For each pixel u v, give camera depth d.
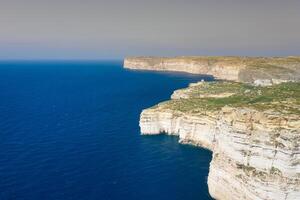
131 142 111.12
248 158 61.09
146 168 88.00
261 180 57.16
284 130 56.34
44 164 90.69
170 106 121.69
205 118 103.62
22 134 122.19
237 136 62.75
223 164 67.19
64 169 87.25
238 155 62.94
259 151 59.00
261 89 116.62
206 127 103.19
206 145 103.38
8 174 83.50
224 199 66.88
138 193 73.56
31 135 120.81
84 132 125.44
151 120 119.31
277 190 55.38
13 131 126.50
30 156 97.06
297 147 54.28
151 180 80.38
